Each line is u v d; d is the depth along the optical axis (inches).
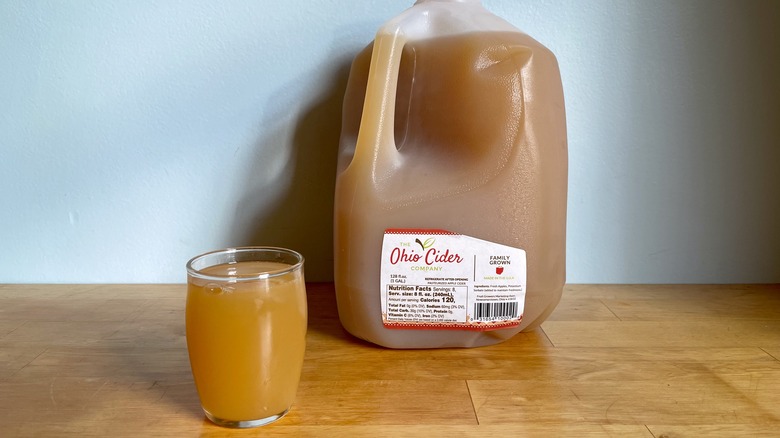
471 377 16.6
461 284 17.4
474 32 17.5
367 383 16.3
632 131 23.0
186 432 14.2
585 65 22.6
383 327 17.7
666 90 22.8
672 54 22.6
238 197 23.3
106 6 21.9
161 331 19.3
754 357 17.7
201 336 14.0
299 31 22.2
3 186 23.1
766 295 22.7
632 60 22.6
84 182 23.1
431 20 18.4
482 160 17.1
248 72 22.5
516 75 17.0
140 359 17.5
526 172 17.2
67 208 23.2
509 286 17.5
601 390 15.9
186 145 22.9
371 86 17.2
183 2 22.0
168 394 15.7
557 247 18.2
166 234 23.5
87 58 22.2
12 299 22.0
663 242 23.8
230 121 22.8
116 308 21.2
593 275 24.0
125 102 22.5
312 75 22.5
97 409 15.0
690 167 23.3
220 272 15.2
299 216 23.4
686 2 22.3
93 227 23.4
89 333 19.2
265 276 14.0
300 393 15.8
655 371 16.8
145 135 22.8
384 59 17.1
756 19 22.4
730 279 24.1
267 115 22.7
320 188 23.2
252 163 23.0
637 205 23.5
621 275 24.1
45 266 23.6
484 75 17.0
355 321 18.0
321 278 24.0
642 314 20.8
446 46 17.5
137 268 23.7
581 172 23.3
